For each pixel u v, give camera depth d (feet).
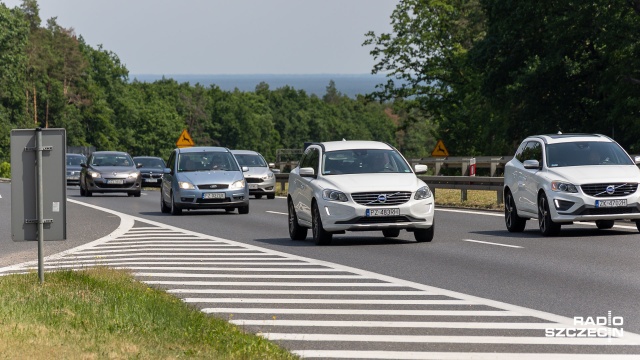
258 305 71.26
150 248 117.91
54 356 46.62
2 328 53.47
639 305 68.18
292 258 104.01
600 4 304.50
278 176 288.92
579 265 92.17
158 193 291.38
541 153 128.36
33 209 75.97
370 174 121.49
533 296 73.10
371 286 80.64
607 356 51.31
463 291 76.59
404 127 466.29
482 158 260.62
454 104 442.91
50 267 98.63
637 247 107.65
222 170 188.65
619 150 128.26
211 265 98.17
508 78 345.51
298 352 53.21
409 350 53.62
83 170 269.85
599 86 321.93
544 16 326.24
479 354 52.21
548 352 52.54
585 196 120.26
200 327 57.26
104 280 78.28
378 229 117.50
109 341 51.42
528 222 151.43
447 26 431.43
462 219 158.81
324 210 117.50
